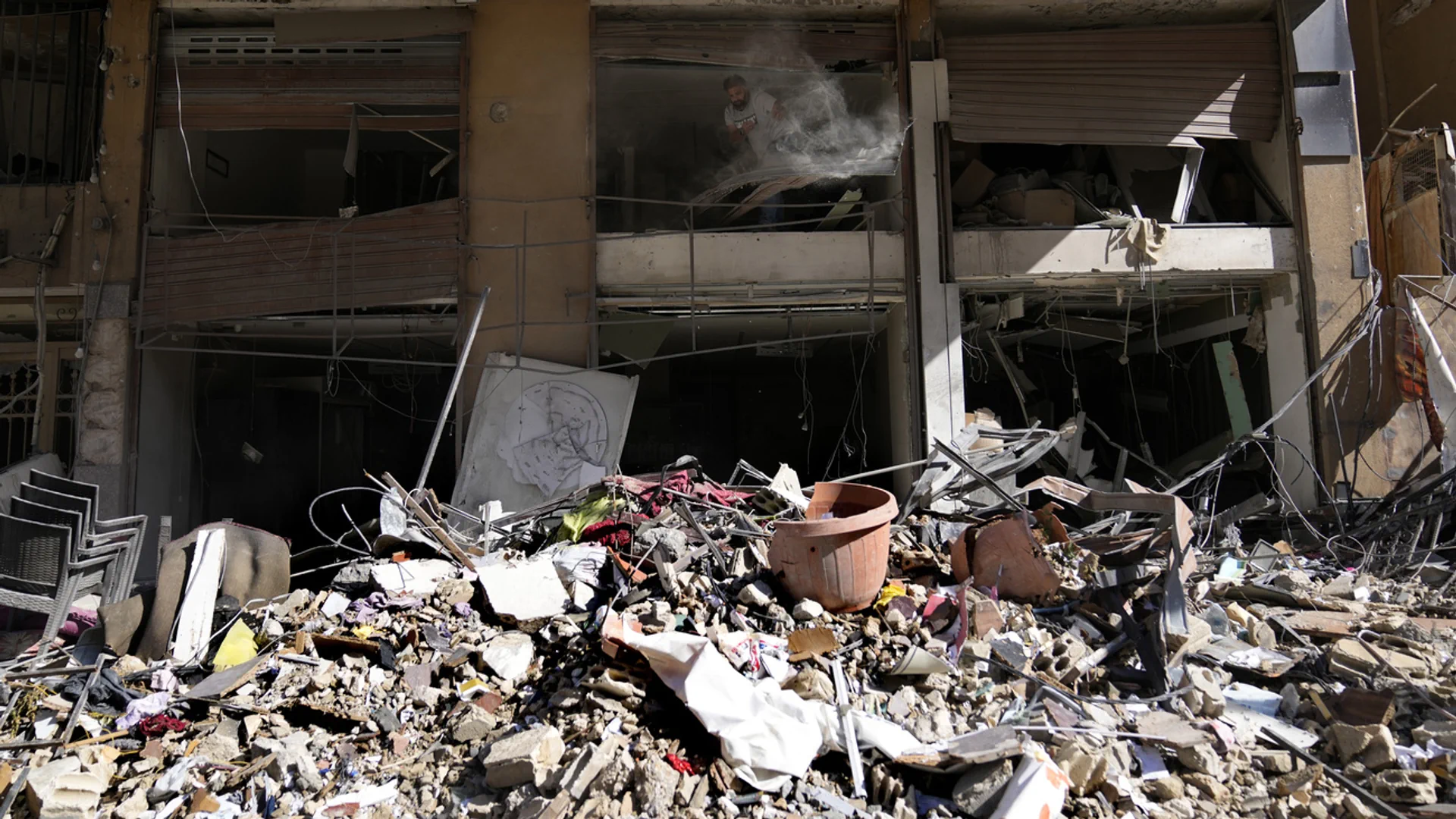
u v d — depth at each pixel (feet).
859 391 32.30
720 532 20.80
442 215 28.73
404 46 29.37
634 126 36.06
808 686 13.94
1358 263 29.12
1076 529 24.49
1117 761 12.93
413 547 20.58
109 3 28.81
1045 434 26.04
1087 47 29.96
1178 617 15.80
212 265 28.63
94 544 18.24
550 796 12.34
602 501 22.09
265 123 29.14
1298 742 13.94
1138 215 29.81
